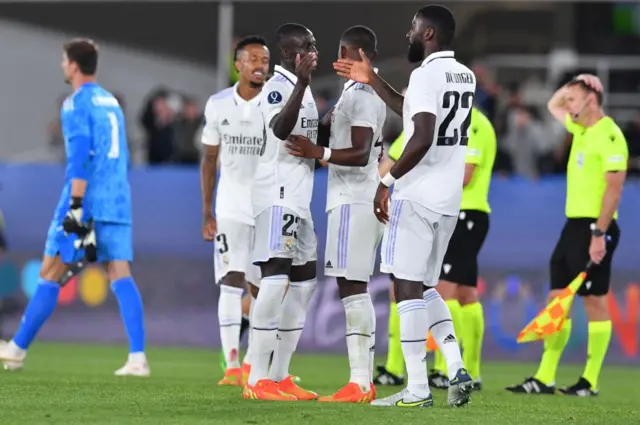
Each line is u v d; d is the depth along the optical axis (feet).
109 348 138.10
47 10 179.11
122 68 179.63
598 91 96.84
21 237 145.48
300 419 64.44
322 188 136.98
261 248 75.56
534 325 89.71
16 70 179.11
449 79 71.26
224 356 94.73
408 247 71.41
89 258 97.30
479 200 99.40
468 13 180.45
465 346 99.91
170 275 144.77
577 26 183.01
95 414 65.41
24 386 83.76
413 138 69.72
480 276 139.23
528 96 177.47
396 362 100.22
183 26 178.91
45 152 178.40
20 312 144.97
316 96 166.81
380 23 173.78
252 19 172.96
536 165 164.55
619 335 137.59
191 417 64.75
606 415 74.18
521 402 84.79
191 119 169.07
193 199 144.36
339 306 138.62
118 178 99.66
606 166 95.45
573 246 97.45
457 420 66.33
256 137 94.89
